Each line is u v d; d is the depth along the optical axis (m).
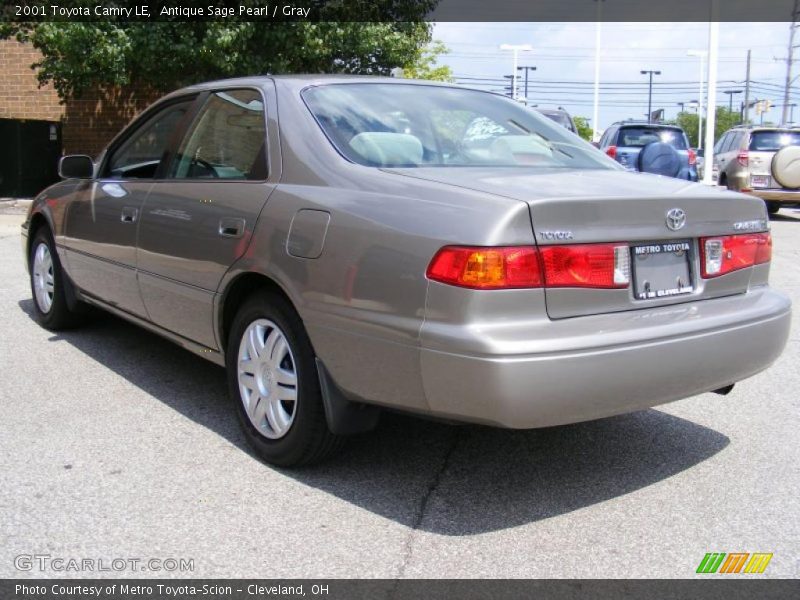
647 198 3.21
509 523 3.27
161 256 4.34
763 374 5.37
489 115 4.25
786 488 3.63
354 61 14.72
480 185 3.19
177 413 4.41
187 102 4.66
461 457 3.91
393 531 3.18
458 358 2.88
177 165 4.49
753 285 3.74
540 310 2.96
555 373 2.91
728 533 3.22
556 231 2.99
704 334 3.29
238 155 4.04
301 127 3.76
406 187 3.24
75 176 5.13
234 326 3.87
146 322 4.74
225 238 3.82
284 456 3.64
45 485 3.51
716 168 19.88
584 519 3.31
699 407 4.72
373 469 3.75
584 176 3.62
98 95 16.72
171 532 3.13
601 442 4.15
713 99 19.52
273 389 3.67
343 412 3.39
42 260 6.05
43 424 4.21
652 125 16.97
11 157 15.53
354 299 3.19
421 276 2.98
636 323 3.14
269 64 13.24
